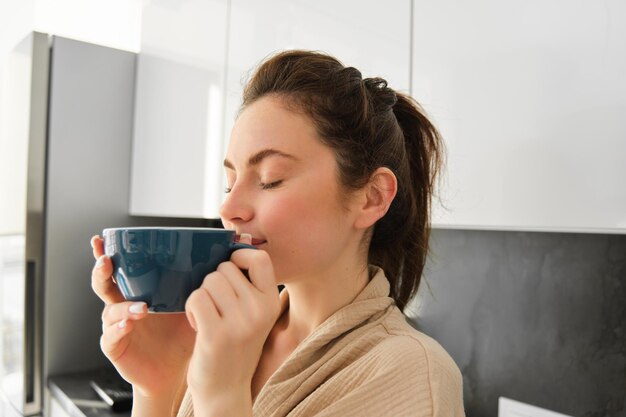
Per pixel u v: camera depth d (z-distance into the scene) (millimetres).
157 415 621
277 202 560
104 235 480
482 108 892
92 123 2033
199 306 452
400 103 767
